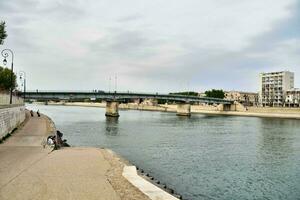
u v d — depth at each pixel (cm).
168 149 5628
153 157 4825
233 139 7306
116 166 2767
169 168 4103
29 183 2059
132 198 1798
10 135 4781
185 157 4900
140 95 16200
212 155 5147
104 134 7688
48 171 2452
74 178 2244
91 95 13988
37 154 3256
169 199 1809
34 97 12269
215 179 3647
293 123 13212
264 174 3950
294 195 3142
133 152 5231
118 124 10831
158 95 17088
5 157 3005
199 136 7756
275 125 11894
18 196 1770
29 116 9588
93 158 3164
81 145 5834
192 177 3694
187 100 18488
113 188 2000
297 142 6944
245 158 4962
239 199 2989
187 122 12812
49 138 3919
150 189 2009
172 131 8825
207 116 18512
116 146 5834
